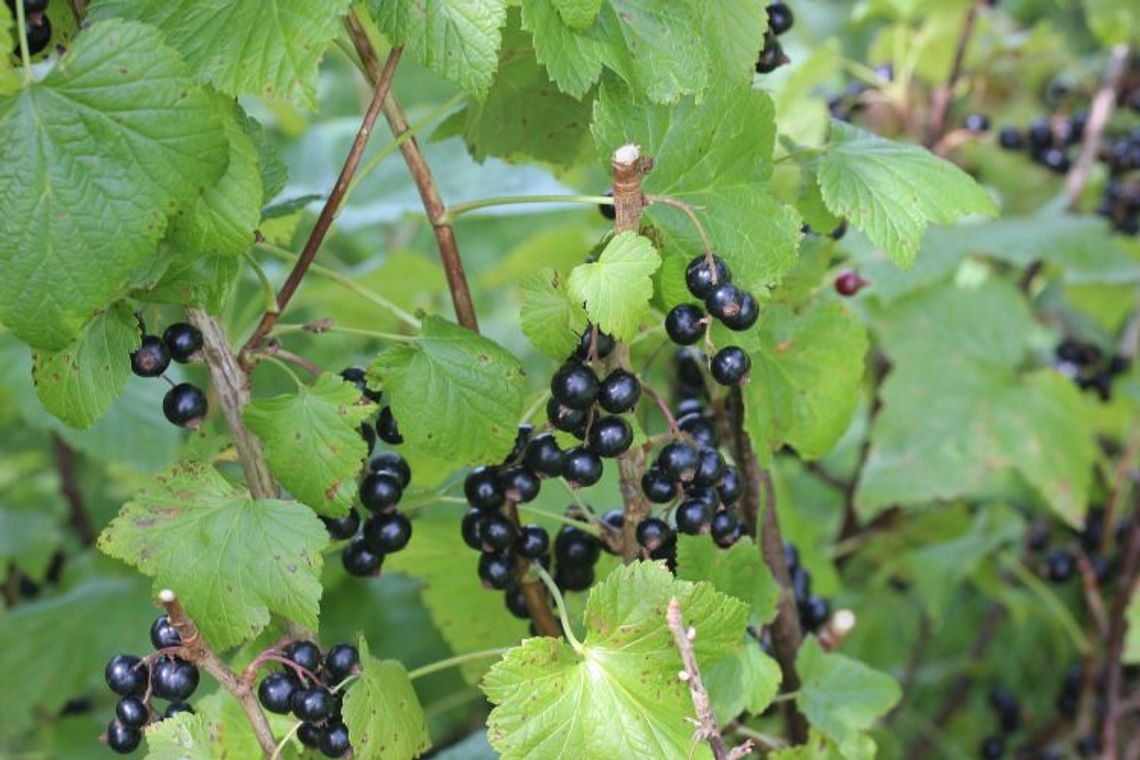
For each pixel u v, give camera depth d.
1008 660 1.48
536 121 0.91
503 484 0.85
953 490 1.14
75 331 0.78
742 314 0.82
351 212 1.16
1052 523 1.33
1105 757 1.15
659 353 0.95
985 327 1.17
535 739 0.81
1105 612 1.23
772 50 0.89
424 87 1.56
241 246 0.80
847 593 1.35
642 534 0.85
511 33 0.86
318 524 0.82
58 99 0.78
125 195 0.78
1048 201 1.50
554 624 0.90
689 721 0.80
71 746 1.19
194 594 0.82
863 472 1.15
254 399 0.84
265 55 0.79
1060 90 1.46
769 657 0.87
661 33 0.82
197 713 0.84
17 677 1.13
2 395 1.14
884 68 1.28
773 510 0.93
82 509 1.29
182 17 0.80
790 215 0.84
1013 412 1.15
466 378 0.84
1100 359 1.33
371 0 0.80
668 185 0.83
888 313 1.17
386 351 0.84
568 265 1.35
